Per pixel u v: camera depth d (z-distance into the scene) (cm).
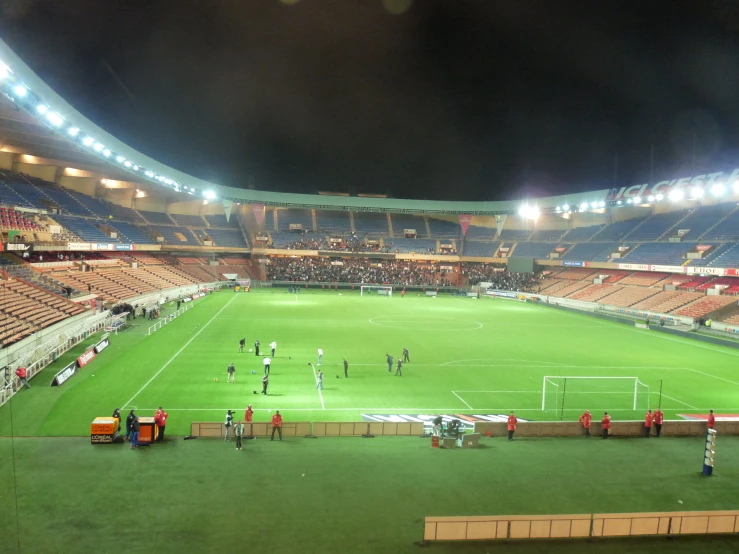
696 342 5344
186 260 9556
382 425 2453
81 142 4762
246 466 1988
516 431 2486
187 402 2859
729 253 6694
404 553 1423
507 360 4228
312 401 2975
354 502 1716
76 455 2041
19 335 3388
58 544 1404
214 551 1398
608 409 3075
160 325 5244
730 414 3005
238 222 10900
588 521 1520
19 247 4494
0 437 2230
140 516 1572
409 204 10594
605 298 7788
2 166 6328
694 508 1767
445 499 1761
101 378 3225
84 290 5341
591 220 10375
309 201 10288
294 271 10419
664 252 7750
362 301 8312
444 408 2944
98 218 7156
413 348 4584
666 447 2372
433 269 10925
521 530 1499
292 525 1551
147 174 6700
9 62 3034
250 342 4569
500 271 10725
